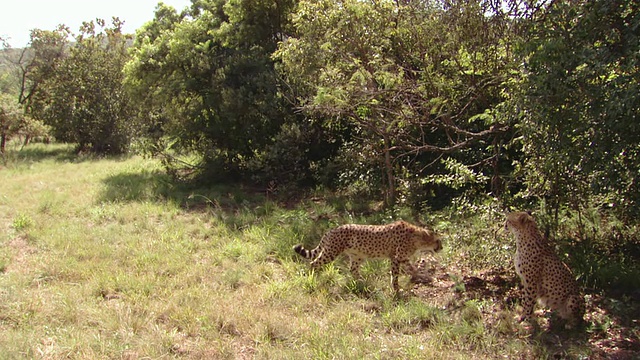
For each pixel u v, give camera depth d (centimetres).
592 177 559
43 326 521
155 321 545
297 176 1296
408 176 1037
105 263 715
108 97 2266
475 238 676
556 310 534
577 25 485
